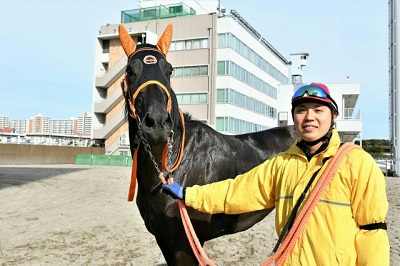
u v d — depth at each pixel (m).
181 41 30.88
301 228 1.62
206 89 29.67
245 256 4.84
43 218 7.20
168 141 2.46
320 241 1.58
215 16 29.66
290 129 3.97
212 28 29.69
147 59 2.59
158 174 2.54
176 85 30.70
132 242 5.55
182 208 2.34
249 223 3.17
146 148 2.40
